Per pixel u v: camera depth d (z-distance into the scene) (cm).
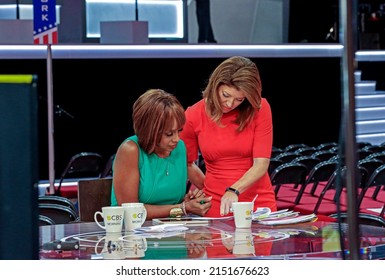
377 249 381
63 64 1747
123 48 1691
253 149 516
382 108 2084
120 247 391
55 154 1750
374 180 950
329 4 2242
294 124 1895
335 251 369
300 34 2250
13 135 205
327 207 971
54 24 1313
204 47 1769
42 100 1731
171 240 409
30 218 207
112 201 501
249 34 2238
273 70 1858
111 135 1797
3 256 207
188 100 1825
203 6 1980
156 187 491
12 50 1680
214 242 401
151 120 476
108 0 1903
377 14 2342
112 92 1786
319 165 991
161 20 1967
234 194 492
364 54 2064
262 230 442
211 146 518
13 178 206
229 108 504
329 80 1889
